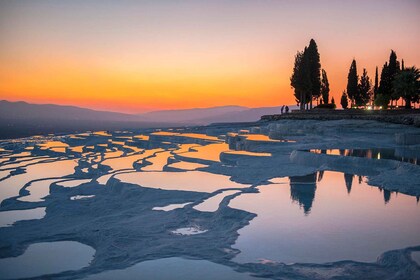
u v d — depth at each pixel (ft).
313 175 66.23
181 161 96.22
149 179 70.38
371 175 65.31
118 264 31.60
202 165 88.69
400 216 41.55
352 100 246.68
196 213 47.37
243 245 34.09
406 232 36.40
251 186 58.90
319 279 27.25
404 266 28.35
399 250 31.12
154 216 47.88
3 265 36.32
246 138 117.91
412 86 187.11
